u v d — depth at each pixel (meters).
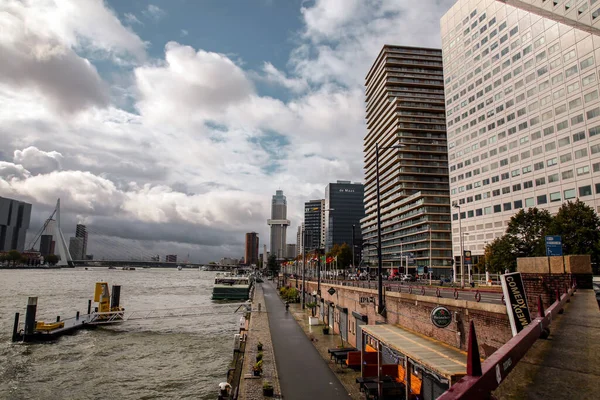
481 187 100.75
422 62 163.12
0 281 142.88
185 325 57.28
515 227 58.16
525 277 17.80
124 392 29.30
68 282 152.75
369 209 178.62
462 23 112.56
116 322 57.25
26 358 38.62
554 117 81.81
